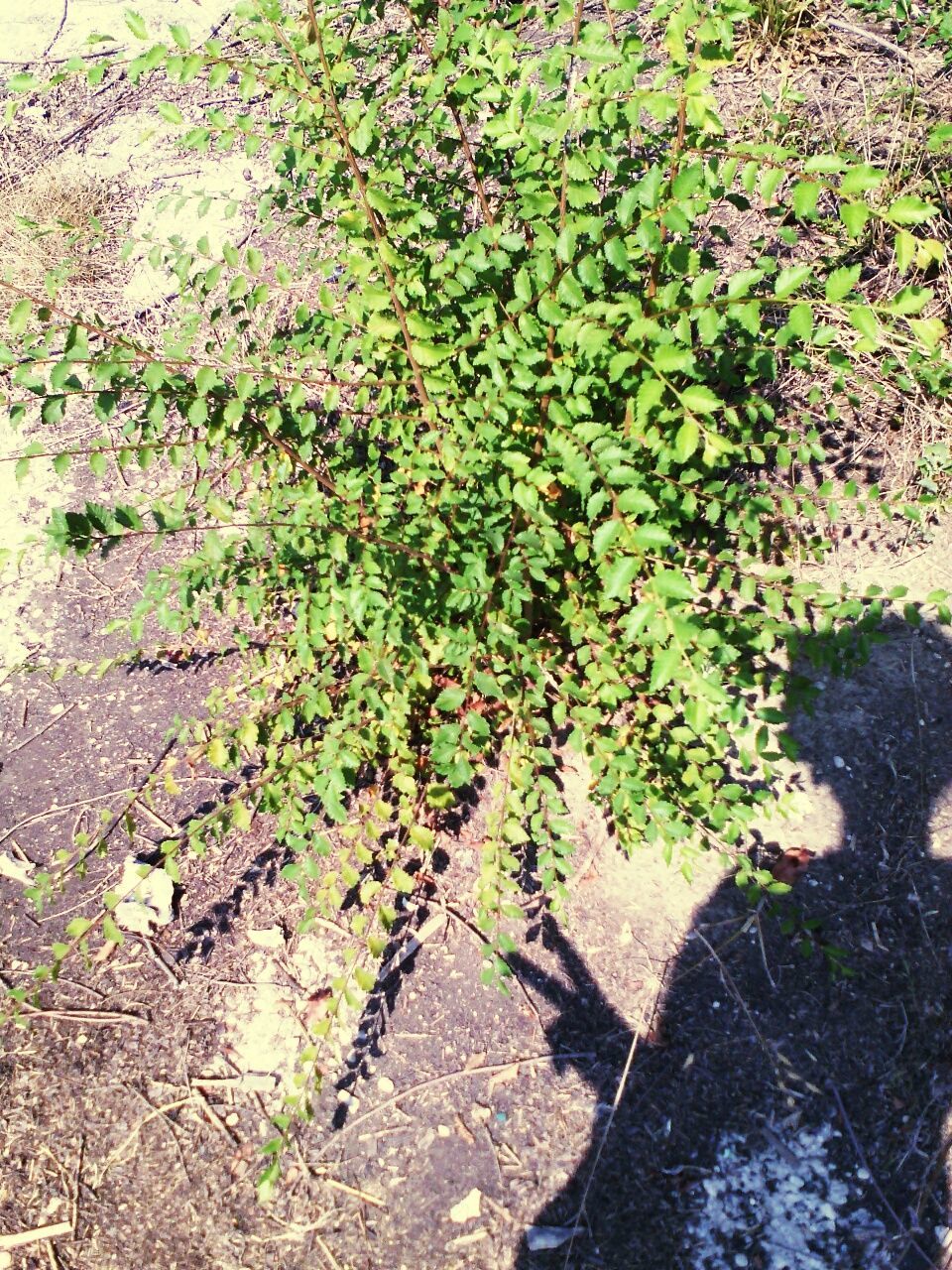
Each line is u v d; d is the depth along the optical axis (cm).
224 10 546
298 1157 236
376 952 215
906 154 350
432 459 232
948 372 264
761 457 244
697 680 154
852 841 261
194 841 218
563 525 238
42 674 327
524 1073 242
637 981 252
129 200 466
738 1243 218
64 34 565
